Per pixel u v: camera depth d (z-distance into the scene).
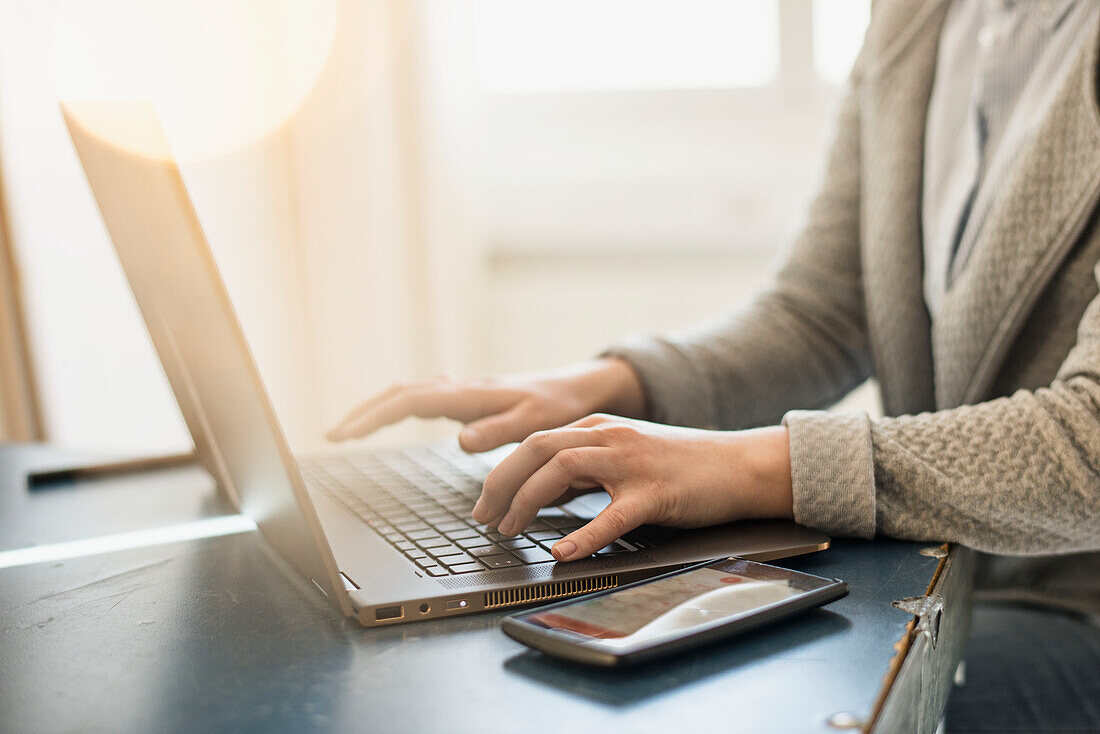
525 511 0.55
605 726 0.36
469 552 0.54
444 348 1.69
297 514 0.47
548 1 1.86
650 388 0.82
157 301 0.54
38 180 1.57
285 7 1.57
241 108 1.59
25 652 0.46
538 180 1.88
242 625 0.48
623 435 0.57
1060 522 0.58
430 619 0.47
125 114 0.44
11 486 0.81
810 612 0.47
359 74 1.60
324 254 1.63
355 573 0.51
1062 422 0.58
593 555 0.53
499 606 0.48
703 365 0.87
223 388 0.49
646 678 0.40
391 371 1.68
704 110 1.85
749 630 0.44
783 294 0.99
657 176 1.85
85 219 1.59
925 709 0.44
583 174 1.87
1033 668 0.76
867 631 0.44
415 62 1.62
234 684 0.41
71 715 0.39
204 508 0.73
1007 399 0.61
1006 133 0.82
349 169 1.62
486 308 1.82
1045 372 0.75
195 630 0.48
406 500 0.67
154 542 0.64
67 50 1.54
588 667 0.41
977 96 0.85
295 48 1.58
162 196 0.42
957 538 0.57
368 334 1.66
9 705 0.40
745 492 0.58
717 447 0.59
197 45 1.57
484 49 1.87
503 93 1.89
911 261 0.89
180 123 1.57
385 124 1.62
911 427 0.60
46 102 1.55
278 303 1.64
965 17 0.89
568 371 0.82
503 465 0.57
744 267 1.81
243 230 1.61
